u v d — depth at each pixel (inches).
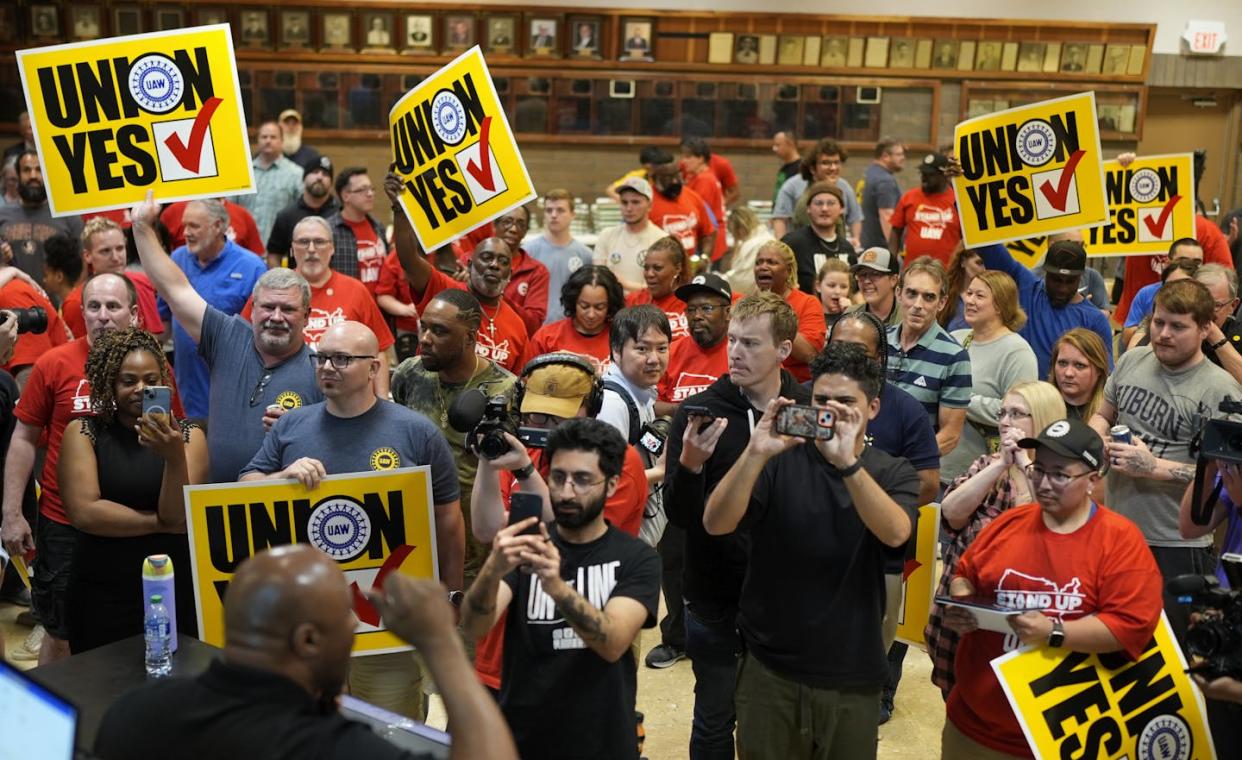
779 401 124.6
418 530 151.0
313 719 83.1
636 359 180.4
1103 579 128.6
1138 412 182.5
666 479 152.3
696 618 154.8
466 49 520.7
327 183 327.9
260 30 507.8
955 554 164.4
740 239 358.9
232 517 147.3
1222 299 230.2
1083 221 246.4
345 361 151.3
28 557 184.1
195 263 255.0
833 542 132.5
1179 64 556.4
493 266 226.4
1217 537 205.2
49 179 177.5
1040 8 543.5
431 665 83.4
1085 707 129.5
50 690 85.1
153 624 130.6
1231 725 138.6
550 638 123.2
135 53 177.3
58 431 178.1
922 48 540.7
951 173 256.5
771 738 137.3
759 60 535.5
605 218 463.8
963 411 197.8
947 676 152.0
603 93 532.1
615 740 123.9
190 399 223.1
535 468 145.6
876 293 230.2
